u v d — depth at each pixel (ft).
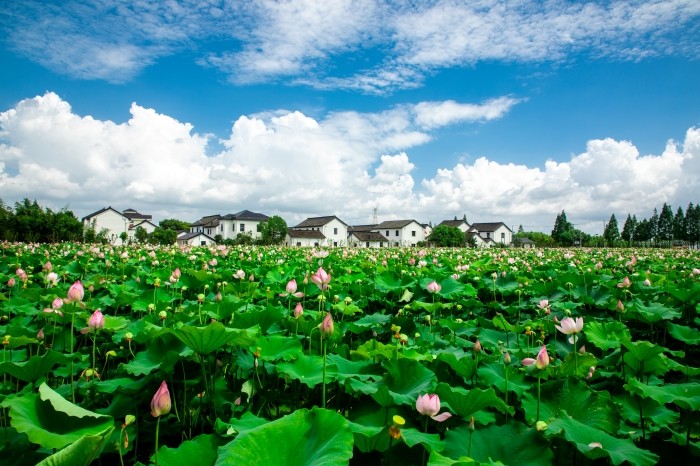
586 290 26.94
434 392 10.31
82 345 18.16
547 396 11.45
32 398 8.86
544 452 8.79
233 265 42.47
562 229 369.50
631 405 12.64
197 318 16.33
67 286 27.22
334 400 12.71
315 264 41.04
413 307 22.09
